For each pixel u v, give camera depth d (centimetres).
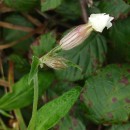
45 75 28
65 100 23
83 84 28
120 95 25
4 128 30
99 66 27
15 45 32
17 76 31
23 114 31
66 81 28
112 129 26
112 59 29
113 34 27
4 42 32
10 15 32
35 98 22
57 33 28
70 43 21
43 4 26
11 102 28
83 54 27
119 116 25
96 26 21
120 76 26
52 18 31
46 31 31
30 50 29
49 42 28
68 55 27
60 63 21
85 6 29
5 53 32
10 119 31
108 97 25
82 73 27
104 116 26
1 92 31
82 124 27
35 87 22
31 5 29
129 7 26
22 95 28
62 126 27
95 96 26
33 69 20
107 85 26
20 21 32
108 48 28
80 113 28
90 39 27
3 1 30
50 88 29
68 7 29
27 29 32
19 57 30
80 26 22
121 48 28
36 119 24
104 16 21
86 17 29
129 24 27
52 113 23
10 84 31
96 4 28
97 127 29
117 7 26
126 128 26
